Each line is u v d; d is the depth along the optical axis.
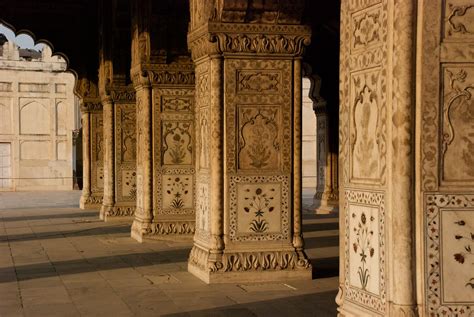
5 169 29.73
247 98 7.11
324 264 8.24
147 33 10.28
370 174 3.86
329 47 15.70
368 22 3.87
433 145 3.58
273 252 7.11
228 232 7.09
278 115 7.17
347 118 4.10
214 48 6.97
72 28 16.20
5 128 29.62
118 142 13.91
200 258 7.37
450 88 3.60
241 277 6.99
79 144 31.31
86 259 8.92
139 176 11.01
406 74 3.56
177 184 10.62
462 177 3.61
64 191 29.52
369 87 3.86
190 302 6.16
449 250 3.60
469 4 3.58
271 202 7.15
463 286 3.60
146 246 10.13
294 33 7.09
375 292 3.81
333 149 15.91
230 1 6.81
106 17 13.68
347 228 4.12
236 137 7.10
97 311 5.87
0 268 8.28
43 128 30.20
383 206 3.72
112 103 13.80
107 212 13.91
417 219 3.59
